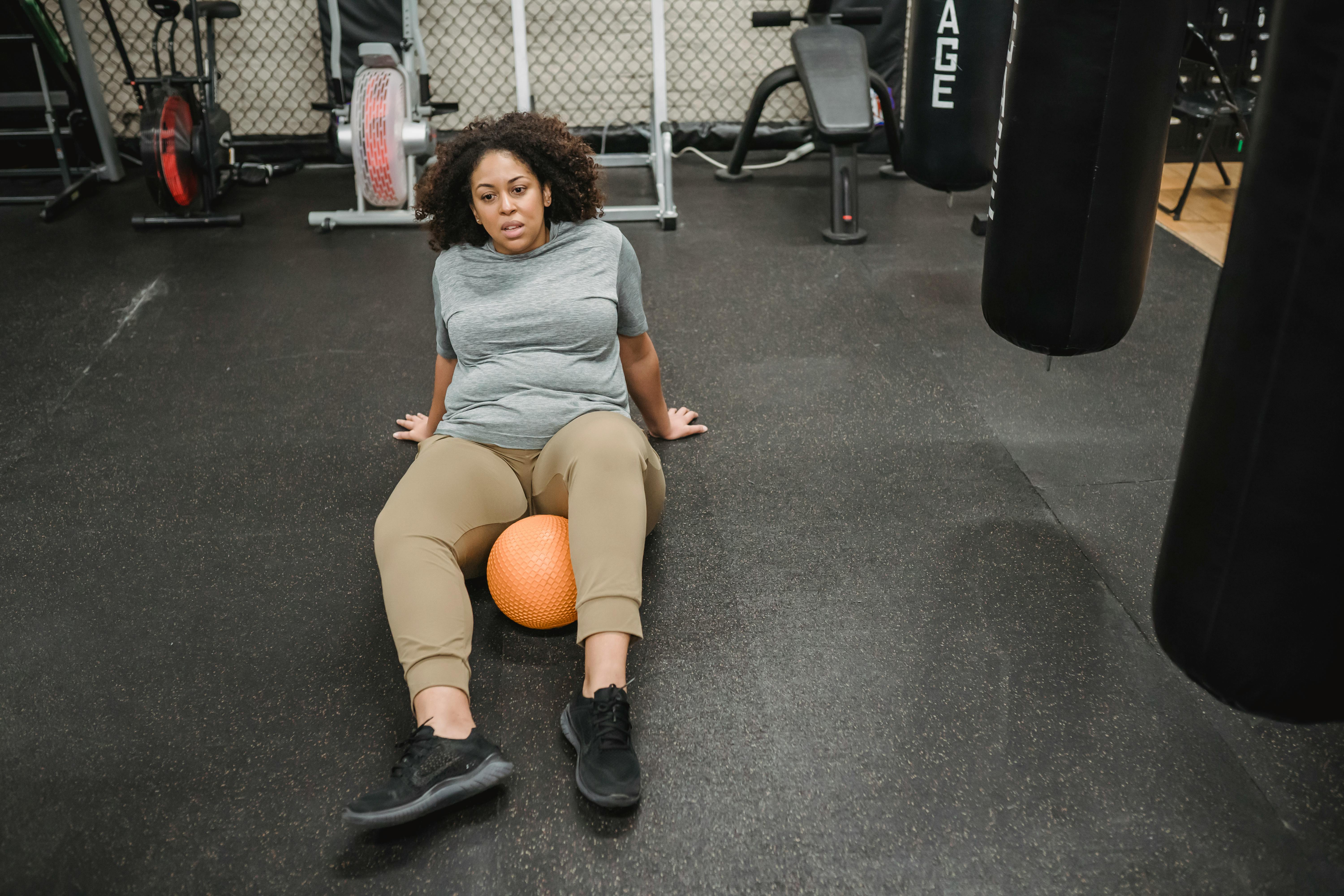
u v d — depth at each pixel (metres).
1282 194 0.91
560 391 1.76
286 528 2.12
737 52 4.79
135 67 4.68
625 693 1.48
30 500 2.22
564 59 4.74
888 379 2.69
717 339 2.96
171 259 3.66
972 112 3.27
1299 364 0.92
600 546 1.53
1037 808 1.44
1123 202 1.58
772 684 1.67
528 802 1.46
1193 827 1.41
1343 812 1.43
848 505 2.15
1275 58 0.91
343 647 1.78
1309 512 0.95
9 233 3.91
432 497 1.60
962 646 1.75
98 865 1.38
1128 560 1.96
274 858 1.38
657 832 1.41
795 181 4.45
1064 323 1.68
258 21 4.61
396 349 2.95
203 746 1.57
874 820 1.42
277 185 4.54
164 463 2.36
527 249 1.79
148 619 1.85
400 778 1.37
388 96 3.69
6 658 1.76
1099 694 1.64
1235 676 1.06
